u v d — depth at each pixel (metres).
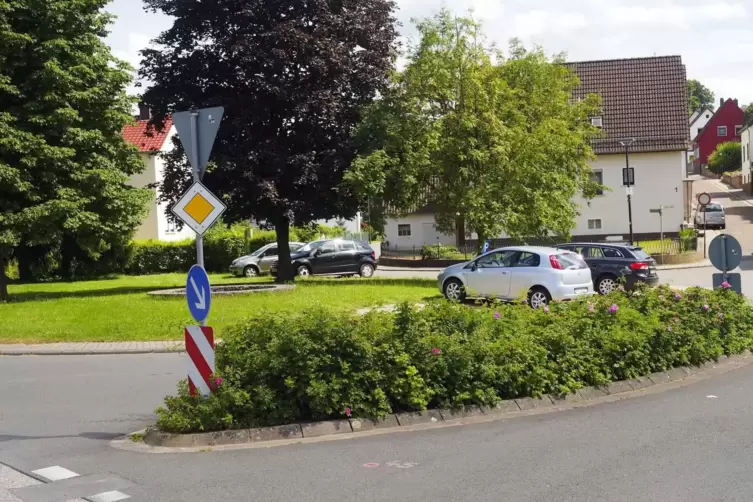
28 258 38.53
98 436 8.43
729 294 14.72
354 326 8.84
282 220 27.91
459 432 8.11
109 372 12.79
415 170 28.00
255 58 25.30
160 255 44.72
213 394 8.15
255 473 6.73
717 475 6.33
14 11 23.75
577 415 8.88
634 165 50.78
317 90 26.31
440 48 29.53
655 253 40.62
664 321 12.12
